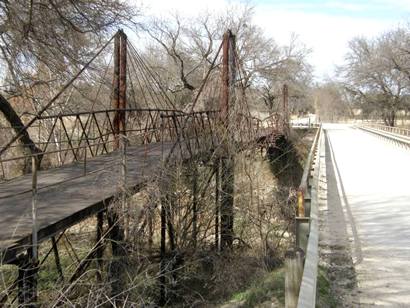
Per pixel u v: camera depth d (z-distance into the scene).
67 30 16.62
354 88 75.44
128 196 8.62
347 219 10.53
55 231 6.50
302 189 6.03
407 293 6.33
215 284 10.40
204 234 12.38
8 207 7.41
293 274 4.63
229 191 13.49
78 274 8.28
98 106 22.16
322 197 13.00
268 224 13.09
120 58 16.28
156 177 9.81
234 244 12.95
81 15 16.41
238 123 16.27
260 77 50.09
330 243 8.67
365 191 14.23
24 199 8.04
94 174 10.34
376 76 68.38
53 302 6.57
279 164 25.67
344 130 64.31
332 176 17.34
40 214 6.92
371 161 23.14
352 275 7.01
